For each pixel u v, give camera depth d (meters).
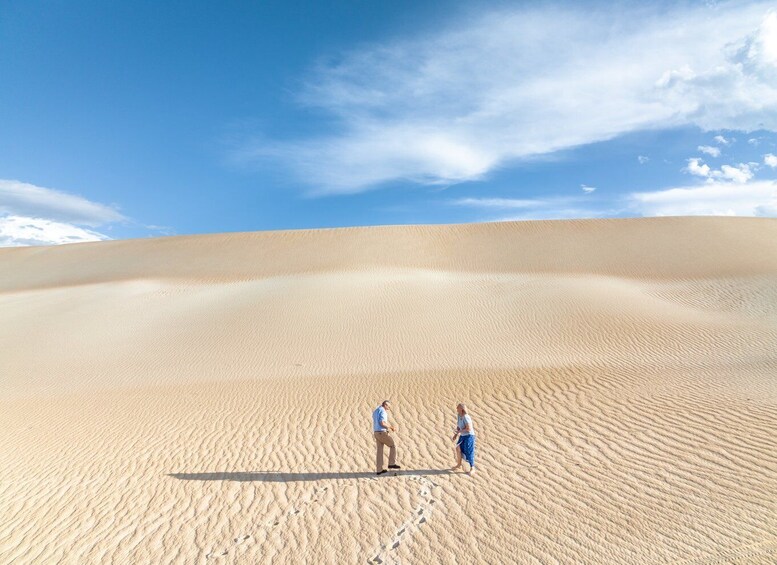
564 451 9.30
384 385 16.03
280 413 13.65
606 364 16.66
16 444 12.21
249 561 6.61
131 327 27.75
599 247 42.88
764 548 5.72
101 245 57.09
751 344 17.94
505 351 20.50
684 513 6.67
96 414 14.76
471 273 37.59
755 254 37.28
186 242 53.50
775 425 9.14
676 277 33.34
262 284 35.16
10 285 43.69
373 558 6.47
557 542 6.38
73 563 6.80
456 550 6.47
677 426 9.70
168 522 7.81
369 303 28.70
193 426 12.95
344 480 9.01
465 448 8.95
